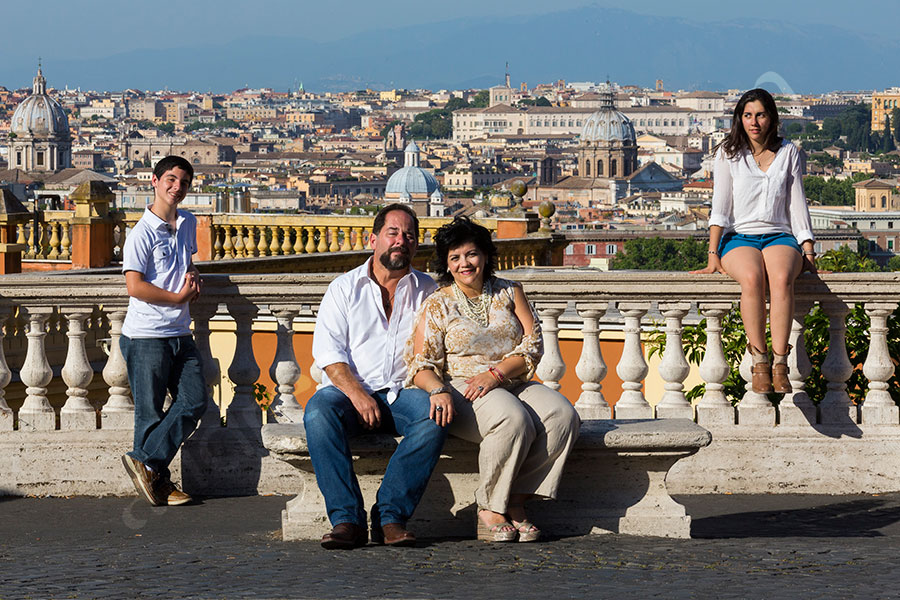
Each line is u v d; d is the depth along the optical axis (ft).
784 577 25.80
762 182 34.14
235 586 25.00
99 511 34.01
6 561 28.09
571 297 35.73
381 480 30.58
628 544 29.40
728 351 38.68
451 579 25.68
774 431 36.01
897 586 24.97
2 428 35.96
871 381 36.24
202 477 35.83
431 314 29.86
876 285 35.50
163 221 34.24
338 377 29.81
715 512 34.09
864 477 35.91
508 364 29.55
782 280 33.81
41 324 35.96
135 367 34.09
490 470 29.25
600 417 36.01
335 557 28.09
